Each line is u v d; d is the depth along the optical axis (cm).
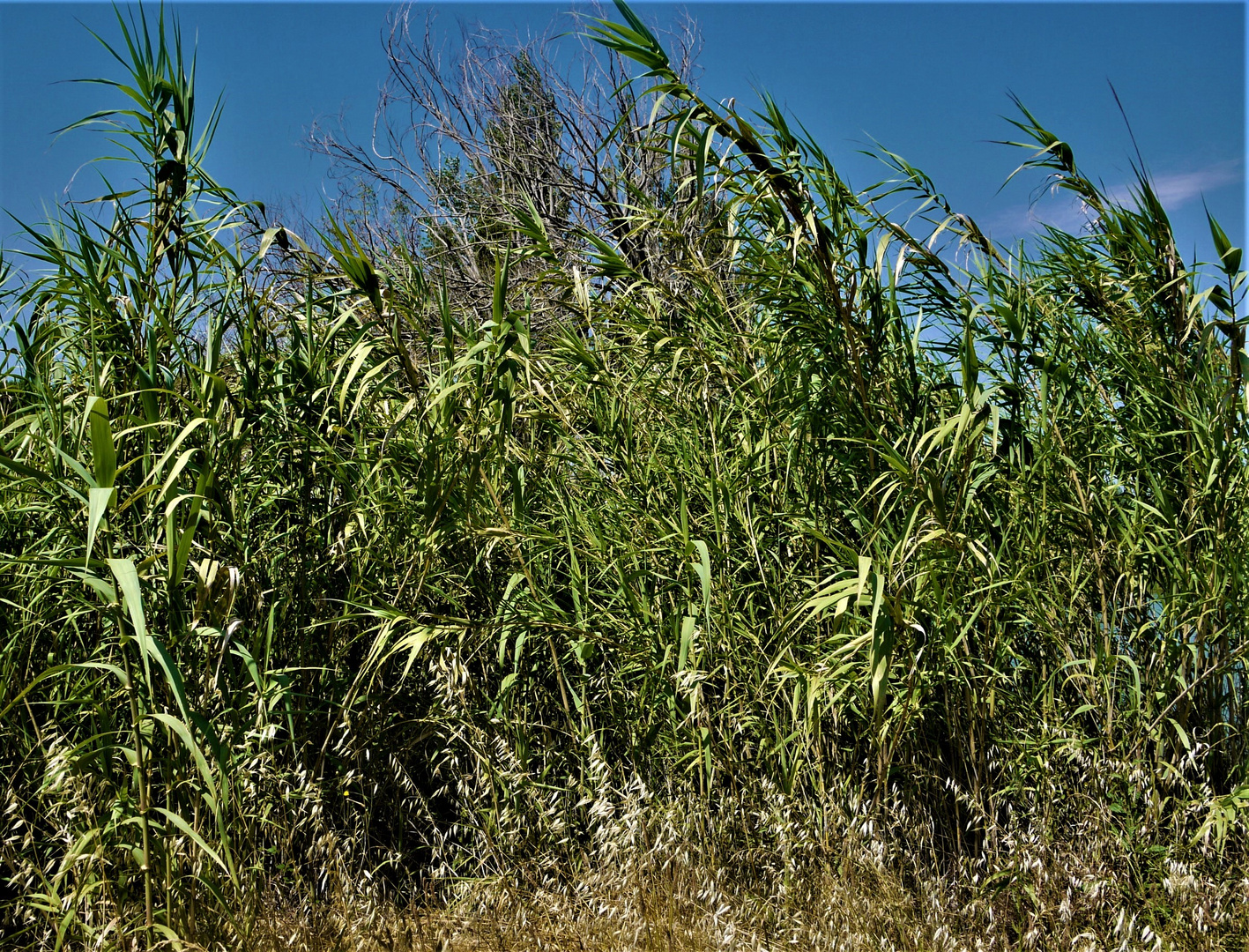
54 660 270
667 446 337
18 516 280
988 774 272
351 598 286
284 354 309
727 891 259
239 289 287
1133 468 313
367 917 245
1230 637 284
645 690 285
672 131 291
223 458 269
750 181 295
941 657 273
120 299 274
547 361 342
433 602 313
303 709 277
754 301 315
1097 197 329
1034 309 315
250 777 253
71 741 257
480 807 281
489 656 310
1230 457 285
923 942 232
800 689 270
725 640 279
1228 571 278
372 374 281
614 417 322
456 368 270
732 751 278
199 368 265
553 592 331
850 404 299
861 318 300
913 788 277
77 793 234
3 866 264
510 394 288
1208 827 237
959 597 269
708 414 326
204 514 248
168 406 270
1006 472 300
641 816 263
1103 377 316
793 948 234
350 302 312
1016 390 309
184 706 195
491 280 836
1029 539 285
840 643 268
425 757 308
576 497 334
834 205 291
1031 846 247
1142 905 236
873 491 296
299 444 288
